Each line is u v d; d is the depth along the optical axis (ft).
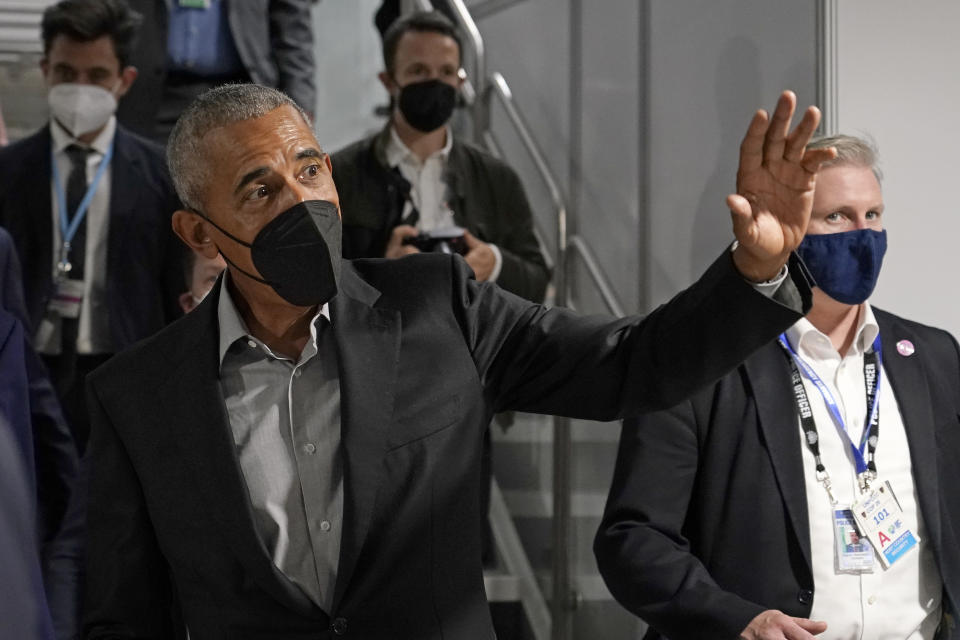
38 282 11.44
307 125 5.58
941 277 9.68
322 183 5.49
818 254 7.75
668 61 11.18
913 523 7.66
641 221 11.71
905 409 7.86
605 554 7.70
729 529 7.63
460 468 5.60
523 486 13.94
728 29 10.28
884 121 9.43
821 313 8.05
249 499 5.43
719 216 10.34
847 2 9.32
